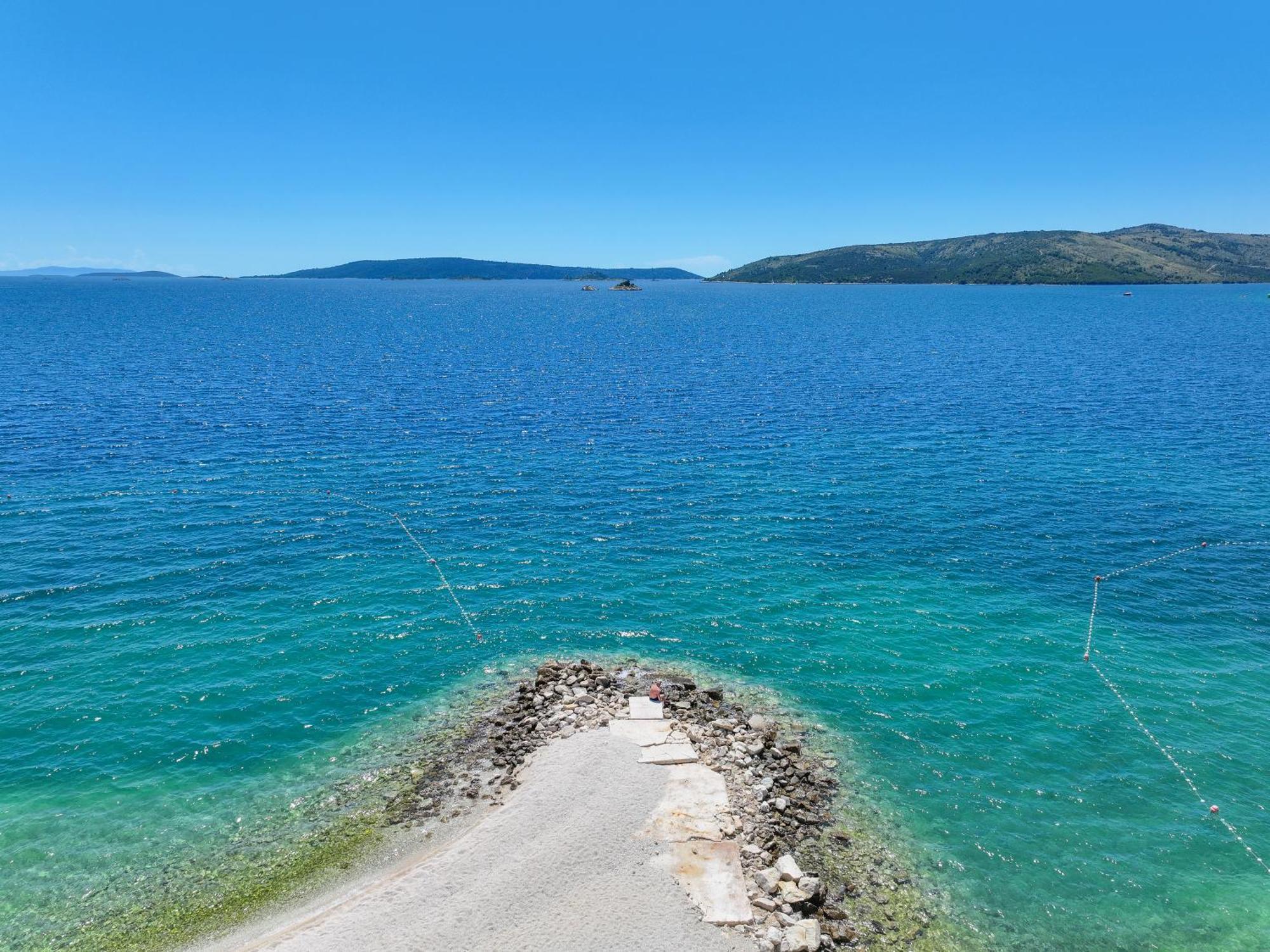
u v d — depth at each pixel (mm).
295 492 52156
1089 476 56062
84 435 63500
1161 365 107000
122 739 27219
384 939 18766
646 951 18438
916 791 25516
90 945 19406
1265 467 57188
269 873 21719
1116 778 26125
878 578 40781
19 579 38094
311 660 32656
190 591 37938
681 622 36438
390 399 84062
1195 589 39094
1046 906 21109
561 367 111500
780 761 26281
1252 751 27297
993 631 35469
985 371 104500
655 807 23359
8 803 24094
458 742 27719
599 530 47094
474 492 53250
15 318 181750
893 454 62656
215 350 123375
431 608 37344
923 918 20531
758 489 54344
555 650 34125
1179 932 20375
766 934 19094
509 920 19250
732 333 164750
